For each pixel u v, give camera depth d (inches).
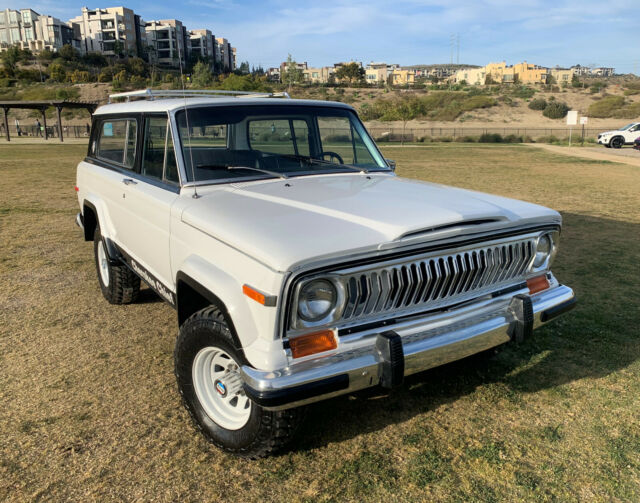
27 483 103.9
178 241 122.6
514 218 113.4
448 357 105.4
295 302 88.9
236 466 109.2
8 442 116.6
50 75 4126.5
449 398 135.4
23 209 410.6
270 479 105.1
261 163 146.3
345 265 92.4
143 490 102.1
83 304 202.2
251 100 146.1
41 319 186.9
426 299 105.4
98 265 204.7
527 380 144.4
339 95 3892.7
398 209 108.6
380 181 144.7
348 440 117.8
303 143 155.7
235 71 6072.8
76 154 1036.5
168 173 135.9
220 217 108.4
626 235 323.0
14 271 244.2
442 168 799.1
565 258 268.7
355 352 95.5
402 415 127.8
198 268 107.5
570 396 136.2
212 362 112.6
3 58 4722.0
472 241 107.1
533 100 3329.2
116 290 190.4
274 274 87.9
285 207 112.7
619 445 116.0
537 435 119.6
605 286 223.0
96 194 190.5
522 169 783.1
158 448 115.0
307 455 112.6
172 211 124.3
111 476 106.0
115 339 170.6
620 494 101.1
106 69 4269.2
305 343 91.9
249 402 105.7
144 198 140.9
